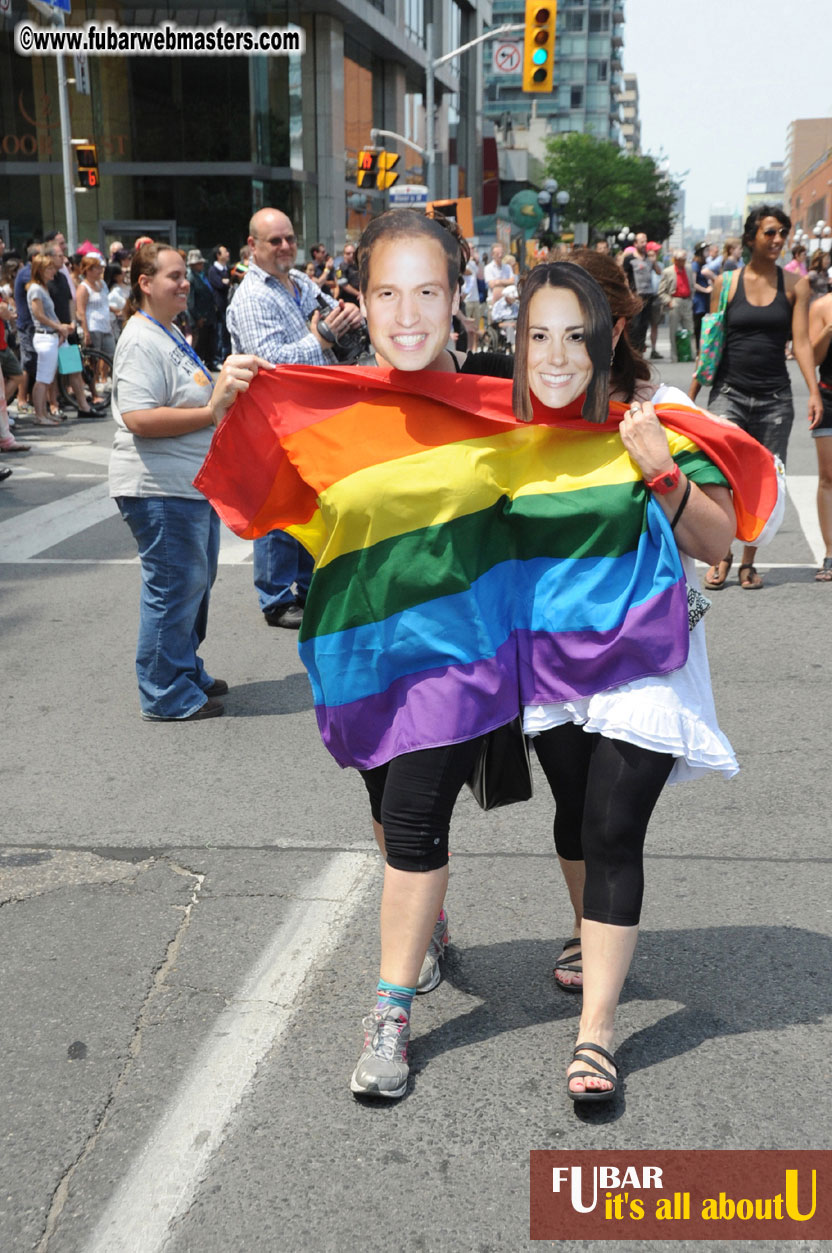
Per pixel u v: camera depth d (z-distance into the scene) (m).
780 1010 2.97
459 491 2.56
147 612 5.09
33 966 3.24
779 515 2.65
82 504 9.88
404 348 2.58
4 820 4.20
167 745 4.91
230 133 33.19
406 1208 2.35
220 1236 2.29
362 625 2.66
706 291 20.89
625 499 2.58
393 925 2.68
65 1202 2.38
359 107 39.34
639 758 2.58
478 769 2.77
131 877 3.75
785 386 6.84
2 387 12.25
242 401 2.72
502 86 136.75
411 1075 2.74
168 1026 2.95
